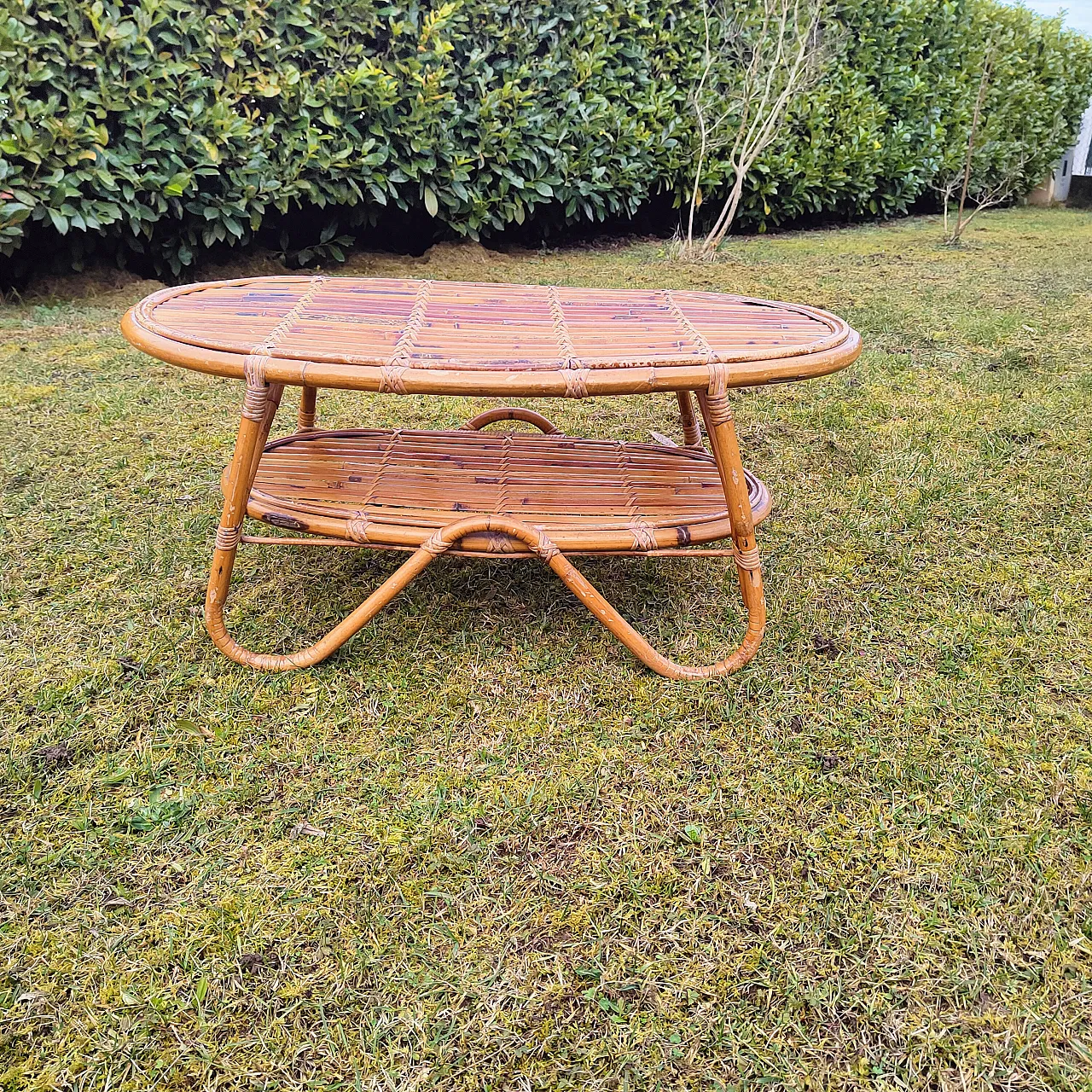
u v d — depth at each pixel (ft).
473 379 5.26
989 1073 4.06
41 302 14.92
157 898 4.72
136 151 13.80
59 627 6.88
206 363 5.59
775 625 7.22
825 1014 4.27
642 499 7.00
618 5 19.13
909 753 5.90
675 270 18.72
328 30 15.64
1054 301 15.44
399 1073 3.96
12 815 5.20
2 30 12.29
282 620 7.10
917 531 8.61
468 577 7.86
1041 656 6.89
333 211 18.04
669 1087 3.96
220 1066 3.97
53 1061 3.96
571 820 5.31
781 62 20.29
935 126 25.62
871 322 14.43
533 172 18.83
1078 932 4.70
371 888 4.82
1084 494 9.10
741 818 5.36
